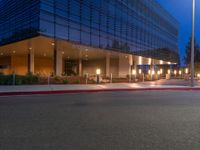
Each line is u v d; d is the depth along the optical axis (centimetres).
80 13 2798
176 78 5300
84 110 812
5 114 724
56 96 1306
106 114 737
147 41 4400
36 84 2108
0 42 3325
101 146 422
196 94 1532
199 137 486
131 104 986
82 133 508
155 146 425
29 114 726
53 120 638
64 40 2584
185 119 670
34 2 2397
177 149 411
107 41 3253
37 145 424
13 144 429
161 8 5166
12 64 4869
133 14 3884
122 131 529
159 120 653
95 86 2017
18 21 2777
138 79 3644
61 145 425
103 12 3177
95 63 5412
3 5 3253
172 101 1113
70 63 5891
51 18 2427
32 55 3812
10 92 1360
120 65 4822
